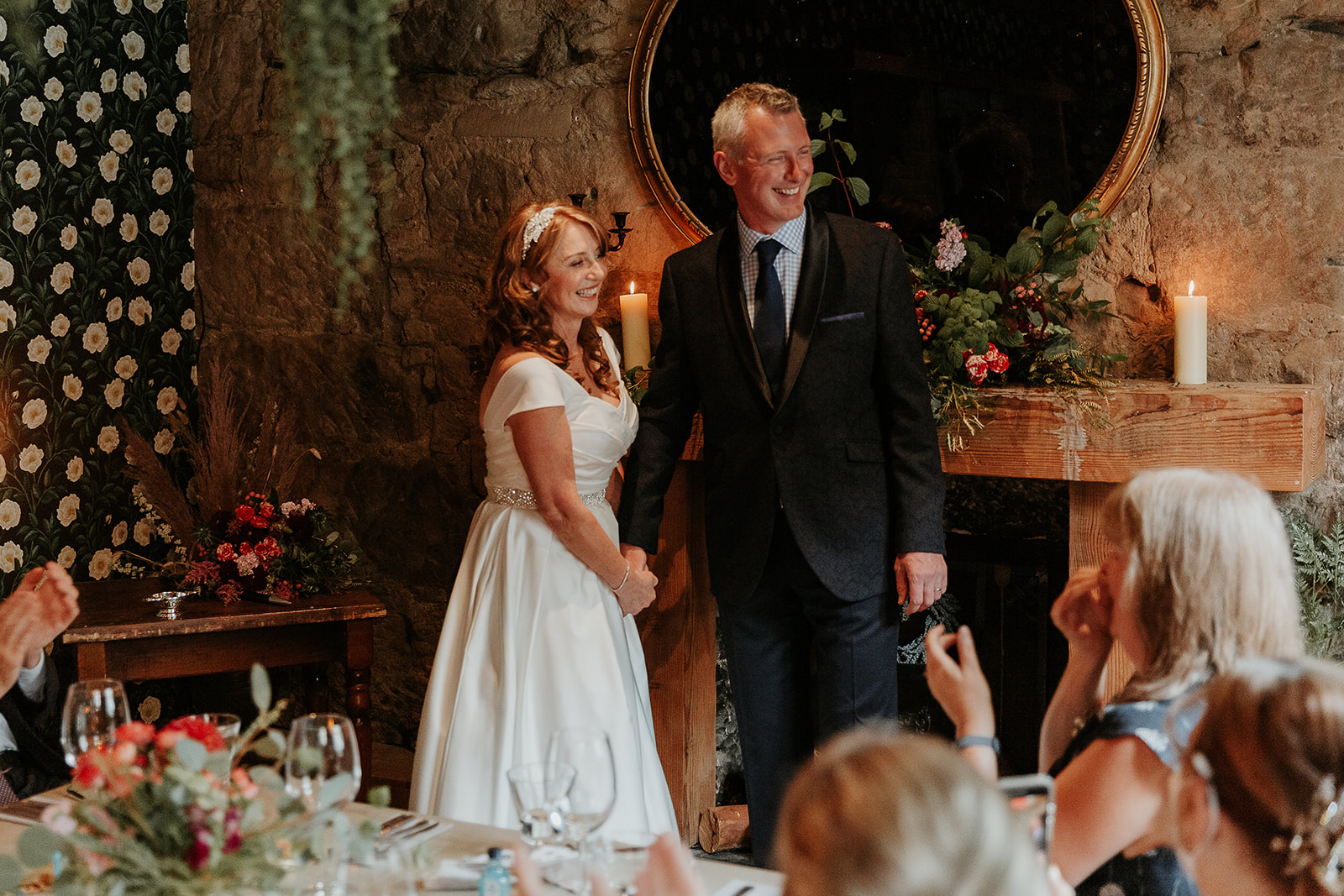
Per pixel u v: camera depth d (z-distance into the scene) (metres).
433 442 3.62
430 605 3.69
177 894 1.16
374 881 1.23
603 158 3.33
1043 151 2.86
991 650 3.12
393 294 3.62
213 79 3.73
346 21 1.73
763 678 2.70
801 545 2.54
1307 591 2.66
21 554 3.32
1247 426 2.38
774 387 2.58
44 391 3.36
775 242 2.58
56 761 2.42
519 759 2.48
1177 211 2.79
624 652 2.61
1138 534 1.42
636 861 1.34
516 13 3.37
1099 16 2.76
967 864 0.72
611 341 2.81
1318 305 2.67
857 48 3.00
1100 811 1.36
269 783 1.26
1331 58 2.61
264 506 3.15
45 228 3.34
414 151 3.55
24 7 3.24
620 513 2.74
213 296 3.84
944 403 2.61
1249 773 1.06
